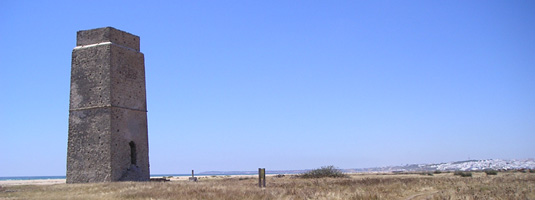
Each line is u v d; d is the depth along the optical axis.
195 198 24.44
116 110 45.19
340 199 23.78
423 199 24.52
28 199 25.30
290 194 26.48
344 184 37.62
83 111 45.78
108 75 45.06
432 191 30.22
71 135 46.03
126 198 25.50
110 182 40.56
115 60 45.84
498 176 53.31
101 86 45.25
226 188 30.94
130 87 47.31
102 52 45.69
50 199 25.16
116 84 45.59
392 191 29.12
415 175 68.19
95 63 45.88
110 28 46.28
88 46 46.50
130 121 46.78
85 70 46.25
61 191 31.64
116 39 46.88
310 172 60.44
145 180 47.66
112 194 28.02
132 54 48.06
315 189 30.67
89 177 44.56
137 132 47.56
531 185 31.81
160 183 38.59
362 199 23.84
